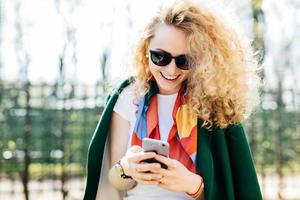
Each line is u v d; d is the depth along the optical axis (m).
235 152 2.57
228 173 2.50
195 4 2.45
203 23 2.44
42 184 8.15
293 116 8.38
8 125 8.12
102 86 7.90
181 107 2.49
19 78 8.09
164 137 2.49
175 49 2.38
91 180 2.57
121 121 2.59
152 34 2.46
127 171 2.39
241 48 2.55
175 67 2.39
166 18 2.42
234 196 2.58
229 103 2.51
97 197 2.61
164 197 2.44
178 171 2.31
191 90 2.47
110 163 2.62
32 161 8.05
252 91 2.61
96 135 2.57
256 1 7.79
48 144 8.07
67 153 7.98
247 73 2.56
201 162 2.42
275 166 8.30
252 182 2.56
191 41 2.39
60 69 7.94
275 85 8.31
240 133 2.57
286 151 8.38
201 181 2.38
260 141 8.32
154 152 2.31
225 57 2.48
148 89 2.56
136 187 2.49
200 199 2.46
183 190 2.35
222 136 2.52
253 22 7.85
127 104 2.59
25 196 7.83
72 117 8.04
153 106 2.52
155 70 2.43
